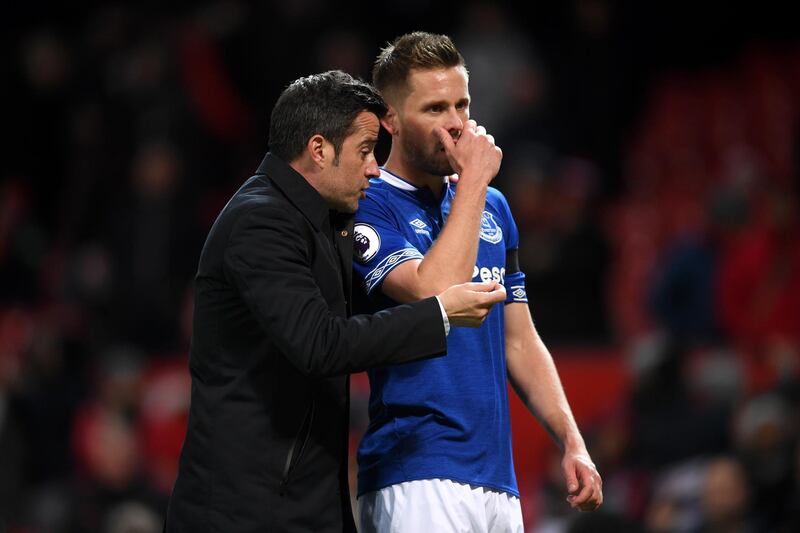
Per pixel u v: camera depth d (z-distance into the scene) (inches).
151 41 1503.4
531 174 1315.2
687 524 914.1
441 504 500.7
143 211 1338.6
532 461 1096.2
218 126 1505.9
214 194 1457.9
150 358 1268.5
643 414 1010.7
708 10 1664.6
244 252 469.1
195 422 481.7
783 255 1186.0
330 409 488.1
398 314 464.1
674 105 1574.8
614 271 1325.0
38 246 1456.7
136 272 1325.0
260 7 1542.8
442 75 507.2
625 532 832.9
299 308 459.8
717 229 1234.6
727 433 985.5
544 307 1278.3
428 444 505.7
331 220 504.7
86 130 1476.4
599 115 1501.0
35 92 1632.6
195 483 477.1
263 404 476.7
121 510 943.0
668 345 1022.4
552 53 1535.4
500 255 536.1
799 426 942.4
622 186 1501.0
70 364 1202.6
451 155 496.4
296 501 476.4
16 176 1630.2
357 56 1505.9
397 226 520.1
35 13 1753.2
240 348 479.8
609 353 1181.1
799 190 1326.3
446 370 510.9
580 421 1149.7
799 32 1695.4
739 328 1182.9
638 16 1630.2
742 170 1301.7
